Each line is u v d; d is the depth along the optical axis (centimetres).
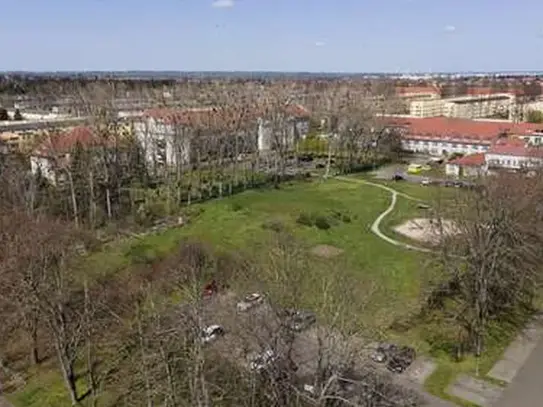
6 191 8556
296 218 9019
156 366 4375
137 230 8481
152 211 9256
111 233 8250
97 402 4400
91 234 7838
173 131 11650
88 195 9300
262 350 3922
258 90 16875
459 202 7031
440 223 6556
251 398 3894
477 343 5162
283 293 4250
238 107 13300
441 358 5100
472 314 5669
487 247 5566
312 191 11112
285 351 4066
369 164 13788
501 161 12300
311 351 4459
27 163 10400
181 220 8962
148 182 11025
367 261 7319
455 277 6056
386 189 11256
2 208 7150
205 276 6184
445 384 4703
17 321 5075
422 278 6656
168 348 4331
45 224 6084
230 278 6047
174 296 5659
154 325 4469
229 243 7762
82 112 14638
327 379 3925
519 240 6141
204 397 3669
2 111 17425
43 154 10219
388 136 14612
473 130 15362
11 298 4888
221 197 10494
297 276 4691
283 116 13312
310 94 19788
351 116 13738
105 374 4709
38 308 4600
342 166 13400
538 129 15012
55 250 5159
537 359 5112
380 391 4319
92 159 9619
